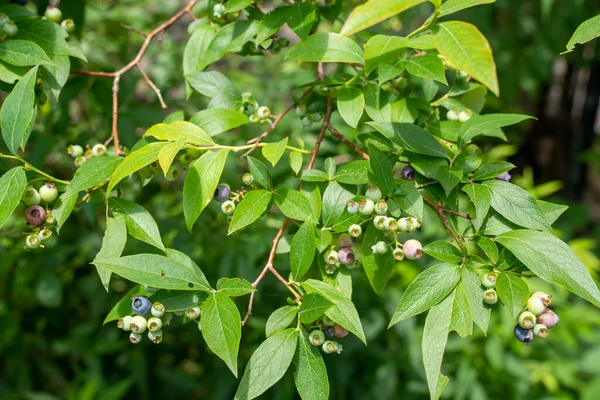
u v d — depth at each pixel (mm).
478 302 625
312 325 657
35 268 1115
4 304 1218
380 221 653
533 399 1349
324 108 779
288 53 699
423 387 1284
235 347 611
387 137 680
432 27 637
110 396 1146
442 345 607
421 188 687
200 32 797
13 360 1259
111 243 667
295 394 1164
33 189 679
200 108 1146
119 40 1271
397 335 1263
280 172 1015
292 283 659
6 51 714
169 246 1060
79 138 1048
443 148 676
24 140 671
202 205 661
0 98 1161
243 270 1006
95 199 718
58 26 760
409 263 1247
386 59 664
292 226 787
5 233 1061
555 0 1763
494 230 652
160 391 1352
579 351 1475
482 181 671
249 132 1149
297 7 731
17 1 830
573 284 607
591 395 1332
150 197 1095
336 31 951
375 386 1223
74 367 1322
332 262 673
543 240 623
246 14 809
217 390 1172
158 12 1473
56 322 1276
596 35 614
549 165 2490
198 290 638
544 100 2420
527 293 618
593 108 2289
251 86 1369
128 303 661
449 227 664
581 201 2424
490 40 1812
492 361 1211
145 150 659
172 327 1115
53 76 748
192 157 721
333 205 680
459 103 777
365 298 1174
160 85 1269
